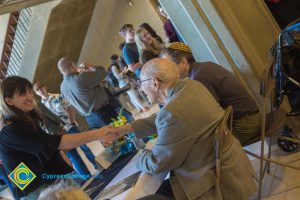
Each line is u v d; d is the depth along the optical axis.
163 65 2.24
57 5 8.35
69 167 2.44
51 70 9.74
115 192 2.51
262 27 3.71
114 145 3.79
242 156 2.31
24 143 2.20
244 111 2.81
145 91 2.33
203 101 2.19
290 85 3.15
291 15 4.34
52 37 9.02
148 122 2.60
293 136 3.27
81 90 4.47
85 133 2.42
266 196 2.91
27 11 8.62
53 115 4.62
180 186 2.25
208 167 2.18
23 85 2.23
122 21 10.40
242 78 3.58
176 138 2.12
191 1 3.53
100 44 10.70
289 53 3.09
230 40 3.53
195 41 3.77
